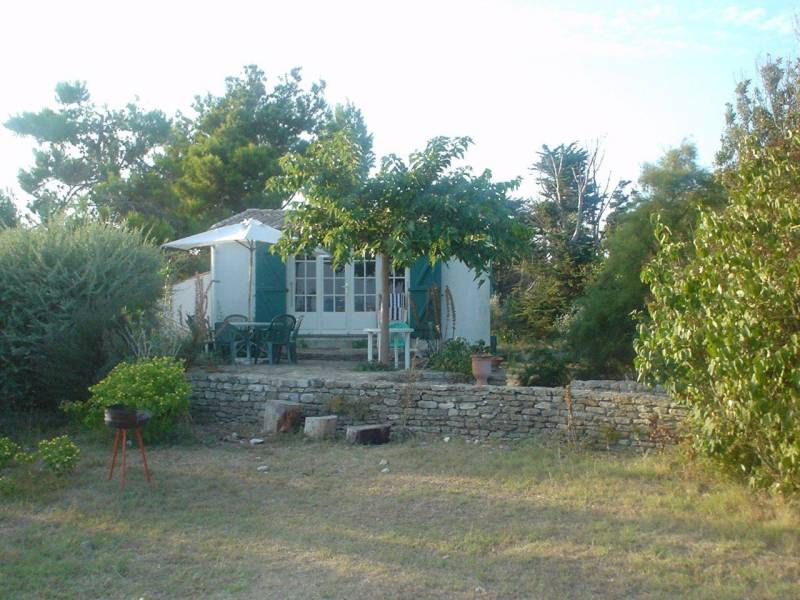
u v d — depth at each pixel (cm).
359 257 1336
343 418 1072
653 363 805
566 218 3123
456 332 1598
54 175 2995
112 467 830
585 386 1093
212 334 1379
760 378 621
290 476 852
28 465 866
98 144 3222
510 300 2186
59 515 713
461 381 1226
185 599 538
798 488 699
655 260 795
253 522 695
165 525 686
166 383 1009
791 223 630
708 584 552
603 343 1216
